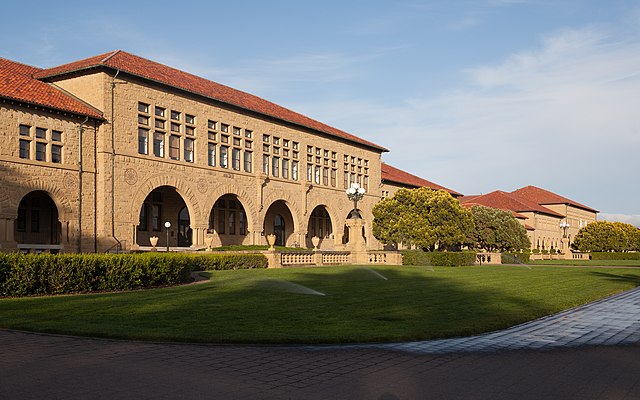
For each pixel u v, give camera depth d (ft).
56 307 46.21
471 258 141.90
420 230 152.66
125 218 115.24
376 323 39.19
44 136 104.99
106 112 112.68
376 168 207.72
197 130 134.00
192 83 138.92
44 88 111.65
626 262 206.18
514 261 186.19
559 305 53.36
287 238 185.26
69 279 58.03
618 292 70.95
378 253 136.15
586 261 218.18
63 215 106.32
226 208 159.22
